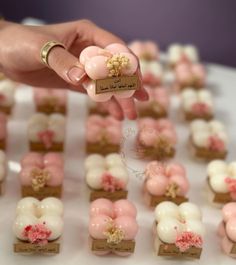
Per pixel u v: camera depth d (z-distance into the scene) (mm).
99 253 416
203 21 816
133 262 417
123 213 426
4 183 472
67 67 368
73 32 486
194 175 524
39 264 406
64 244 426
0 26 481
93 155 498
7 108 578
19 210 423
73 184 493
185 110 606
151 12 832
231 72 750
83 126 589
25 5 896
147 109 593
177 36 847
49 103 581
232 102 670
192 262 422
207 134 539
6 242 422
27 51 449
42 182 450
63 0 867
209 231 454
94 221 409
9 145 540
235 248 420
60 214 428
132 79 364
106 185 456
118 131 526
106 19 863
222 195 472
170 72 729
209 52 847
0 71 530
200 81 671
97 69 352
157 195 461
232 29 811
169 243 410
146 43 746
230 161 550
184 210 436
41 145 521
